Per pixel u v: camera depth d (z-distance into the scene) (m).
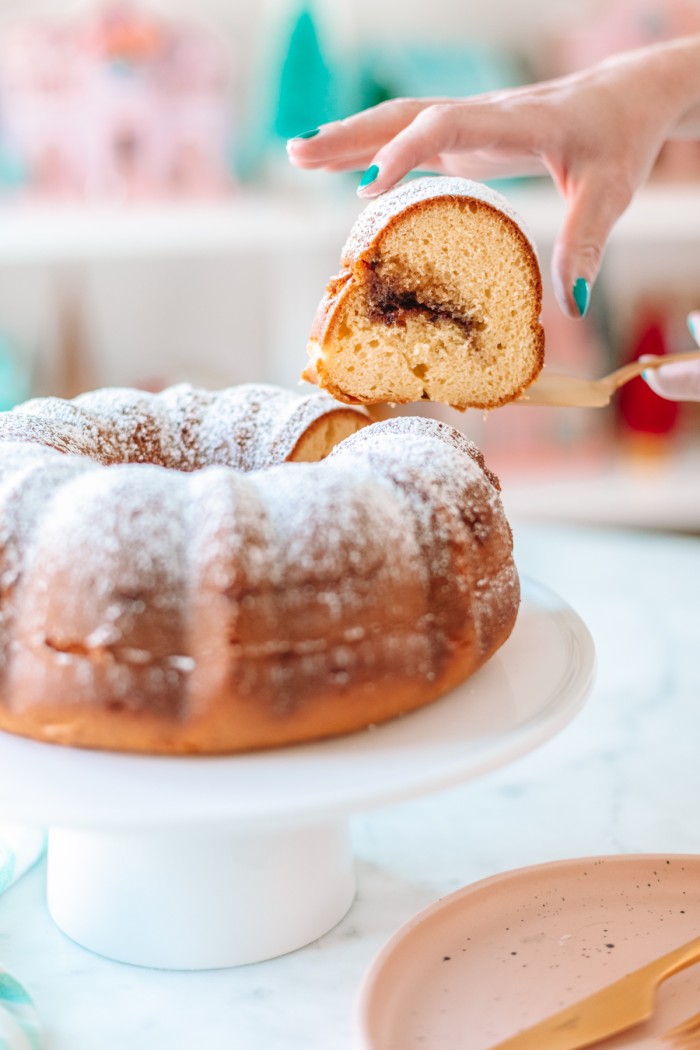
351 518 0.52
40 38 1.16
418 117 0.63
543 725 0.53
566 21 1.34
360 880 0.58
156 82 1.18
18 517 0.52
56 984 0.53
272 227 1.14
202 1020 0.51
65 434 0.60
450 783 0.50
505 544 0.57
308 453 0.64
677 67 0.70
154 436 0.64
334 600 0.51
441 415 1.25
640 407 1.35
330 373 0.61
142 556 0.50
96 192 1.19
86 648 0.50
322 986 0.52
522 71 1.37
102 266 1.35
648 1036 0.47
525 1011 0.48
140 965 0.53
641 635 0.78
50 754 0.51
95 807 0.48
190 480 0.53
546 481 1.29
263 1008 0.51
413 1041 0.47
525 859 0.58
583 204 0.67
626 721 0.69
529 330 0.62
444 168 0.73
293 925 0.54
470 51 1.26
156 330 1.39
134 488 0.52
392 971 0.49
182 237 1.13
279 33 1.16
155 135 1.19
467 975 0.49
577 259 0.67
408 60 1.21
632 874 0.53
